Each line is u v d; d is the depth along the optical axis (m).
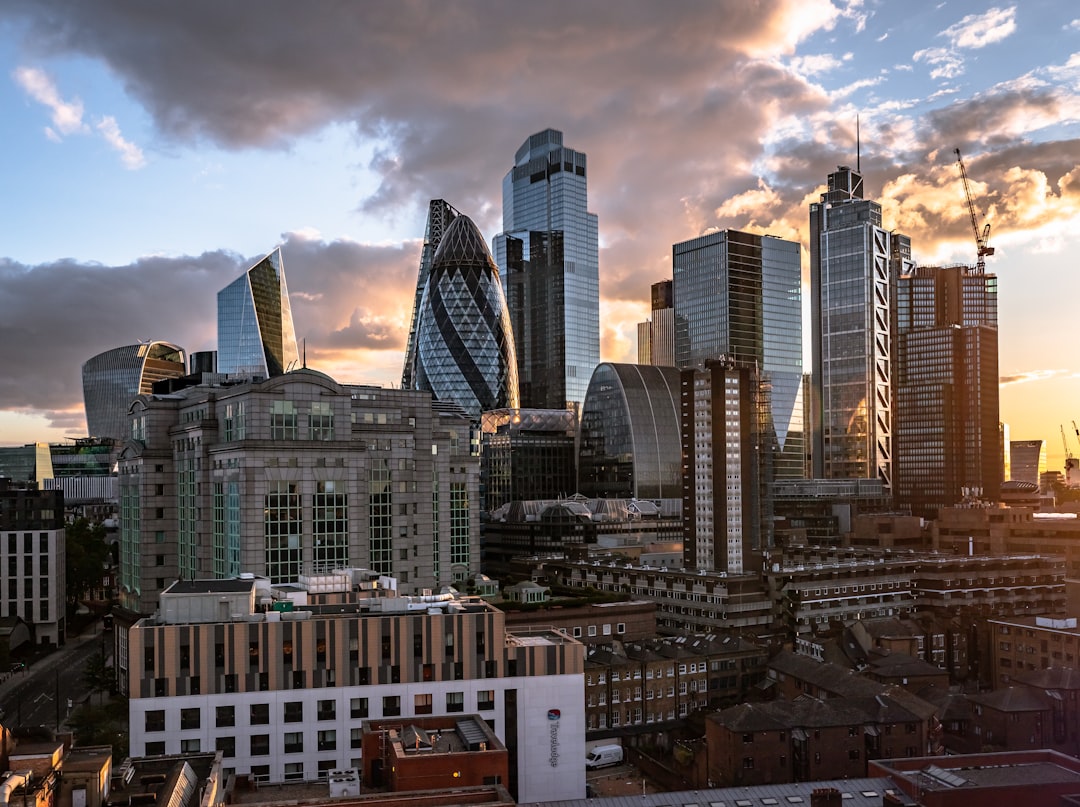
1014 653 189.88
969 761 110.19
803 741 136.25
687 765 149.12
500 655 117.38
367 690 113.94
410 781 91.19
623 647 188.38
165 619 114.06
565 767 118.44
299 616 115.50
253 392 172.88
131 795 72.56
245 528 169.00
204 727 109.19
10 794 60.03
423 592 161.00
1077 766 106.31
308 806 82.38
